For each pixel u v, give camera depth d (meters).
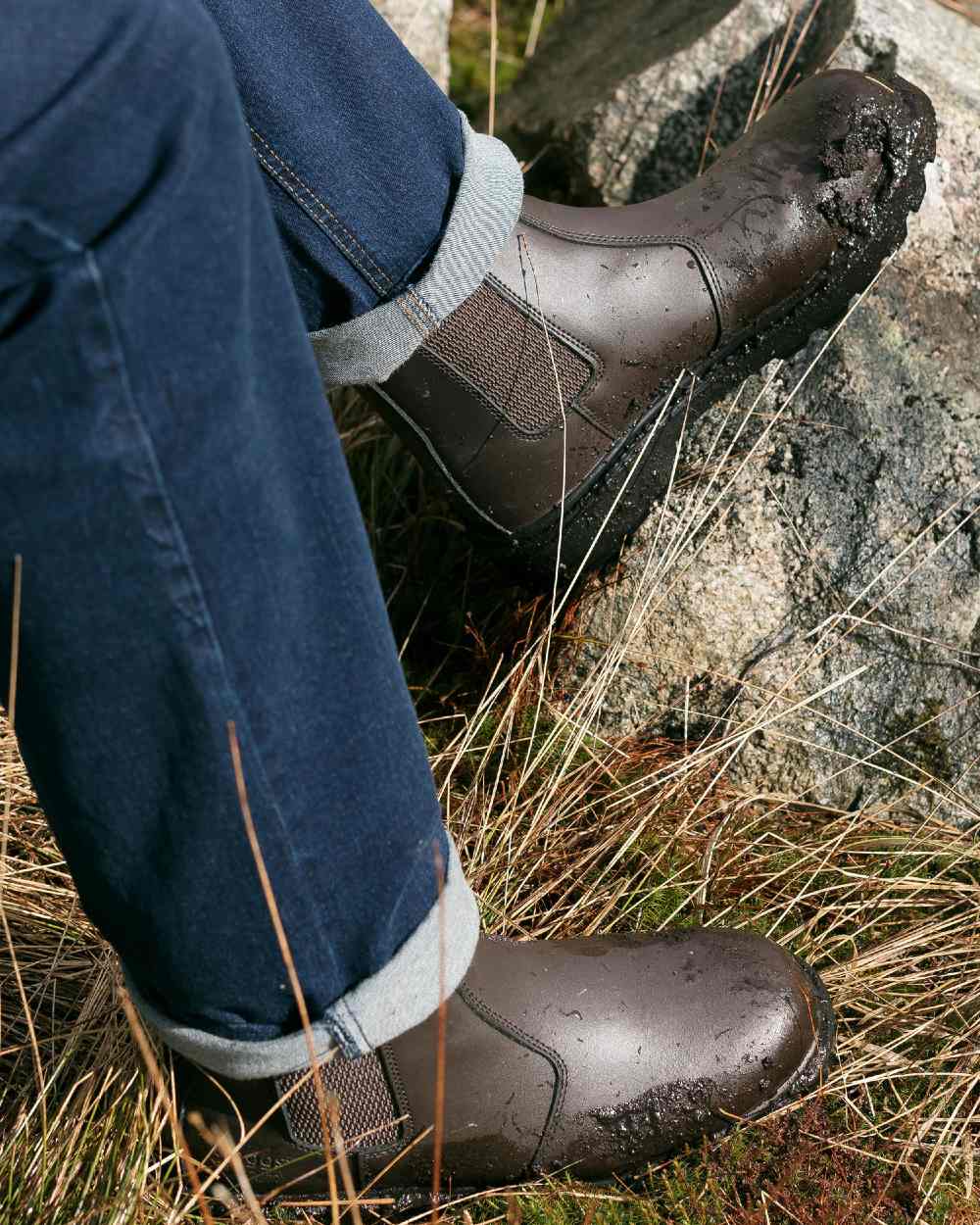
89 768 0.78
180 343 0.69
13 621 0.73
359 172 1.19
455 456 1.45
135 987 0.96
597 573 1.65
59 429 0.68
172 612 0.73
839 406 1.61
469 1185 1.13
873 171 1.48
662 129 2.07
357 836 0.87
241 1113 1.06
